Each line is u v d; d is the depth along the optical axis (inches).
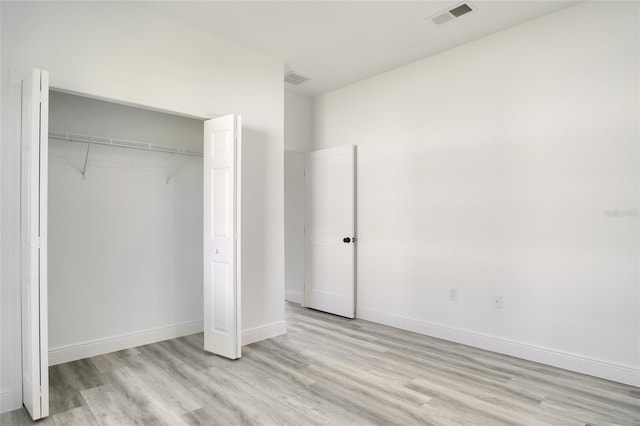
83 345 124.6
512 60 128.5
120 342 132.9
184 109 124.6
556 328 118.3
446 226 145.9
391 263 164.2
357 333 153.3
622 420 86.6
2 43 92.1
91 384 104.1
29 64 95.8
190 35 126.3
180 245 150.8
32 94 83.0
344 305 178.4
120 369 114.7
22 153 93.5
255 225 143.6
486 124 134.9
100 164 130.6
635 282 104.7
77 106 126.2
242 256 139.3
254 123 143.9
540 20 122.3
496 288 131.8
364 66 161.0
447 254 145.4
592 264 111.7
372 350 132.9
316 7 116.0
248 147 141.9
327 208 187.2
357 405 93.1
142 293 140.0
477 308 136.7
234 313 122.3
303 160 201.0
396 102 163.2
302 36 135.0
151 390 100.7
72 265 124.0
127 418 86.8
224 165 124.6
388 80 166.2
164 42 120.2
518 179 126.8
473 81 138.5
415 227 155.7
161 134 146.4
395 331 156.3
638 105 104.7
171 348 134.6
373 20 123.6
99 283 129.5
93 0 106.2
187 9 117.1
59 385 103.4
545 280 120.7
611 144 108.7
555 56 119.2
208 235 129.6
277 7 116.0
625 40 106.8
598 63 111.3
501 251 130.6
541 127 122.0
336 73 168.4
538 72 122.7
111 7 109.5
